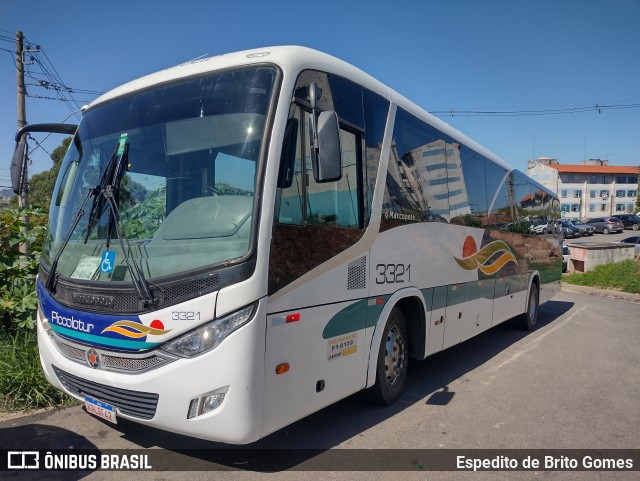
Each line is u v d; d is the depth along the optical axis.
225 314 3.20
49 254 4.27
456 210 6.72
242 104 3.66
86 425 4.58
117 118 4.25
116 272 3.55
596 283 19.41
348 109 4.41
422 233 5.68
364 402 5.42
